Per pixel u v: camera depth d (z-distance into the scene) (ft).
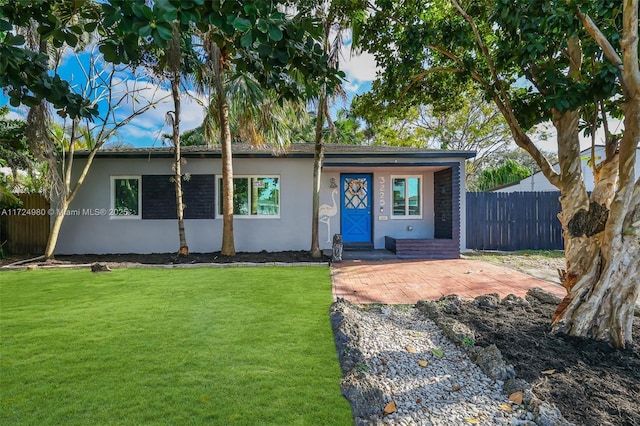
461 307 15.03
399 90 18.84
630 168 10.32
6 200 31.01
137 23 5.40
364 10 18.35
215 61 26.03
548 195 36.78
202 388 8.84
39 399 8.36
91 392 8.66
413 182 36.68
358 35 19.39
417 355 10.88
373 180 36.35
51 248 29.68
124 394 8.56
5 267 26.13
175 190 33.42
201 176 33.71
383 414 7.86
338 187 35.96
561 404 7.89
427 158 33.71
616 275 10.75
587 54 11.76
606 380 8.84
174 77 27.35
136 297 17.76
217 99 28.99
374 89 19.61
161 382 9.14
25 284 20.88
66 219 33.37
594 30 9.96
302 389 8.84
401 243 31.32
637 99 9.68
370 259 30.37
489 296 15.98
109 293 18.58
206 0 5.79
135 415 7.72
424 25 15.40
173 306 16.12
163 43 5.55
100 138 31.19
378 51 18.34
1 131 29.04
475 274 24.12
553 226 36.73
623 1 9.55
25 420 7.56
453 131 75.87
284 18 7.32
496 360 9.71
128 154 32.78
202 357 10.65
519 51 11.25
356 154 32.81
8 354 10.91
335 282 21.57
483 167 92.58
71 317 14.56
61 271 25.05
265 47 7.39
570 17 9.64
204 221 33.68
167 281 21.47
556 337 11.30
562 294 18.62
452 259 30.78
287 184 34.14
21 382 9.16
